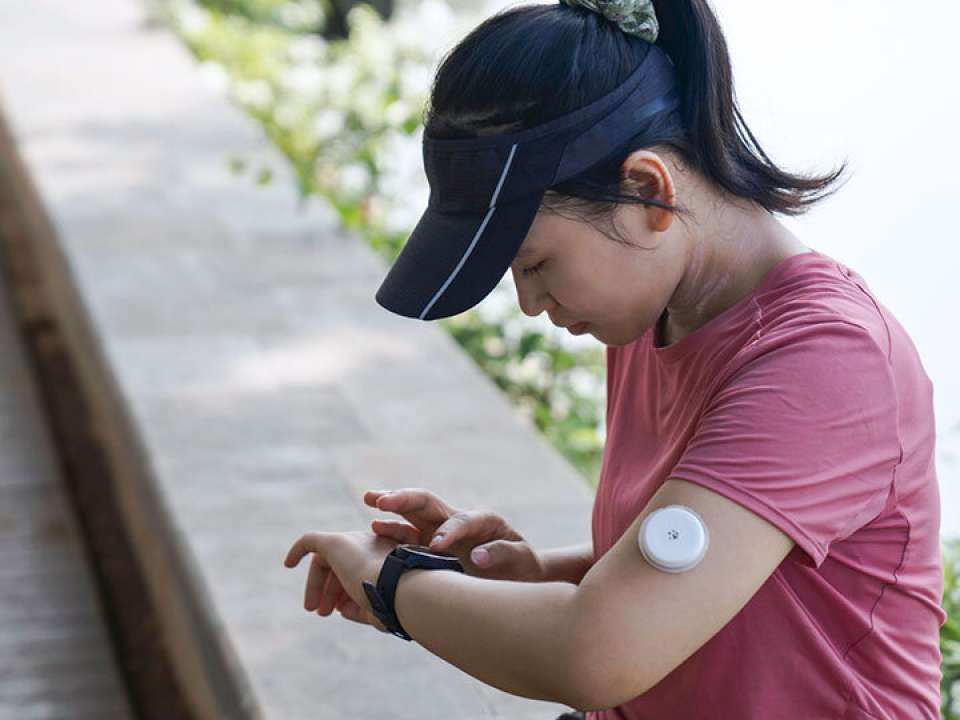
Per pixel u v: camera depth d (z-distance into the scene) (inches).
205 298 178.2
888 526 53.0
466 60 53.1
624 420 60.8
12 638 142.3
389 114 227.0
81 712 131.9
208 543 125.7
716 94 53.8
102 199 209.6
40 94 253.4
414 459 140.9
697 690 55.9
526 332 175.2
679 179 54.1
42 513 165.9
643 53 53.3
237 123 242.2
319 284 183.0
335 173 237.5
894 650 54.4
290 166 224.1
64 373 200.2
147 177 218.1
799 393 50.2
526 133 51.7
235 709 106.6
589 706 51.0
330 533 63.2
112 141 232.7
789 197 55.6
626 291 54.2
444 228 54.0
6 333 213.5
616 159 52.4
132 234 197.6
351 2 346.6
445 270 53.6
